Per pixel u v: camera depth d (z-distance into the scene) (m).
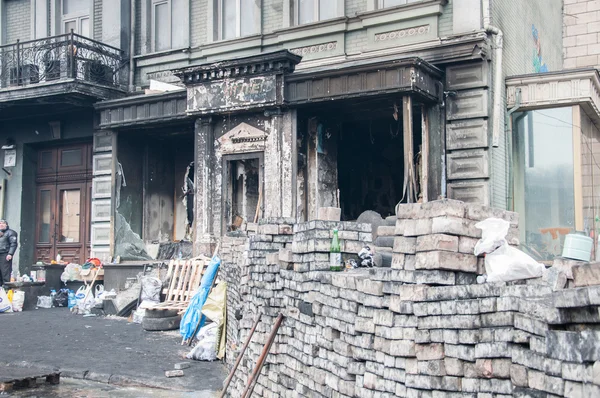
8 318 14.55
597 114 14.27
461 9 12.80
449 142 12.69
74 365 9.47
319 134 14.12
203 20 16.39
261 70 13.55
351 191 15.65
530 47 15.36
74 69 16.23
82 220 18.31
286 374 6.05
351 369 4.62
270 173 13.80
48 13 18.77
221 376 8.65
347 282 4.77
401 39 13.56
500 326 3.54
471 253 4.08
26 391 8.40
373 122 15.01
